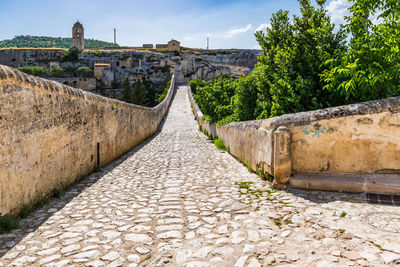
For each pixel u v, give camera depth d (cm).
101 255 263
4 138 330
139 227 327
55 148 478
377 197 361
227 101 1349
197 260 247
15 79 352
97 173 670
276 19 751
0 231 318
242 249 262
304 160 437
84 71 6925
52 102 466
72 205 422
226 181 541
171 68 7462
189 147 1109
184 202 420
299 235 281
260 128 539
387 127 385
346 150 408
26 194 383
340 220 305
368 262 223
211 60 8900
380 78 409
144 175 641
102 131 751
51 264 248
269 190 444
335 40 597
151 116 1639
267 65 732
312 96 591
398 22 444
